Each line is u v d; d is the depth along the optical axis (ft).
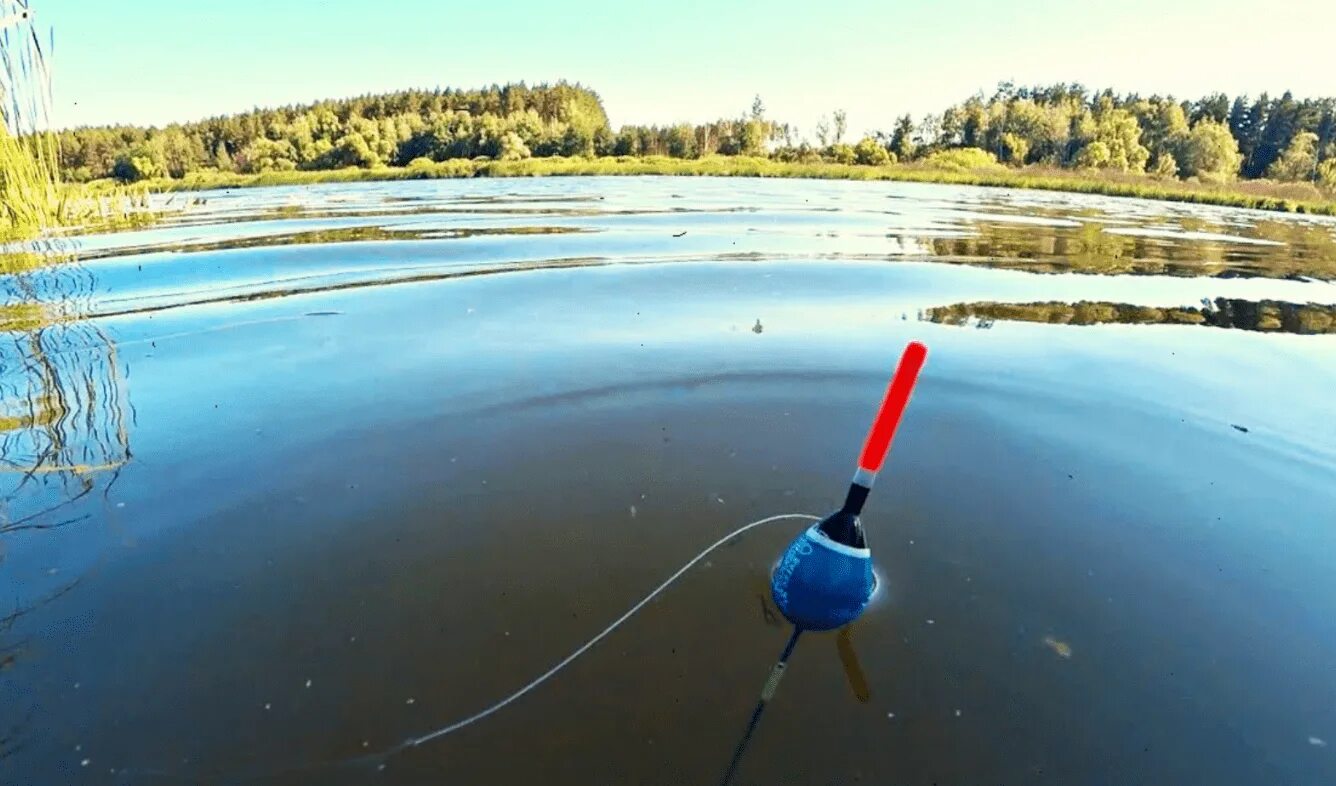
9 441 9.23
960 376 11.95
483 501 8.07
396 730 5.25
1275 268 24.40
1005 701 5.57
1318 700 5.65
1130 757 5.16
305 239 25.22
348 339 13.21
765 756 5.08
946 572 7.02
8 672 5.68
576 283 17.58
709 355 12.50
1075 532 7.73
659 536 7.48
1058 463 9.19
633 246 23.47
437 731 5.24
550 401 10.57
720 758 5.06
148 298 16.26
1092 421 10.41
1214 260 25.79
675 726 5.30
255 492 8.14
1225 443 9.84
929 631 6.24
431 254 21.70
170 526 7.51
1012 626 6.32
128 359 12.17
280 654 5.91
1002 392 11.35
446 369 11.75
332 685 5.62
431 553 7.16
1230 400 11.32
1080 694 5.65
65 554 7.06
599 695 5.55
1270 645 6.20
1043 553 7.36
